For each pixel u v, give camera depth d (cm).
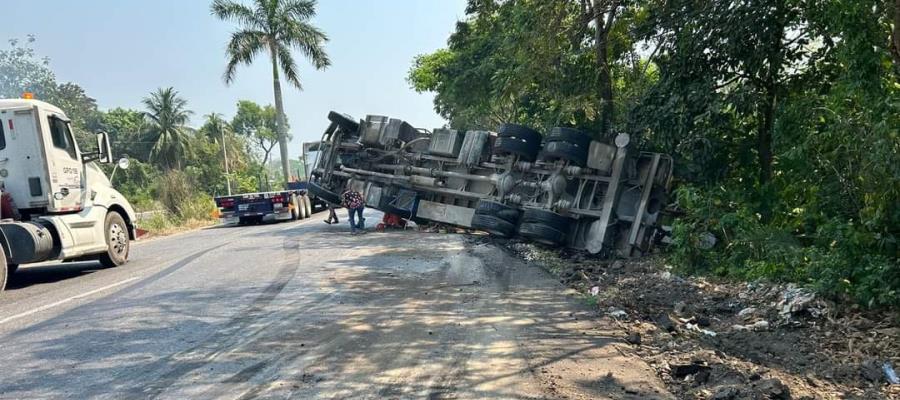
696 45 1049
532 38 1355
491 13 2102
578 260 1102
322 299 769
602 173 1170
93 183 1186
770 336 611
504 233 1237
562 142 1173
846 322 625
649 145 1177
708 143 1041
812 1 898
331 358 533
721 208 966
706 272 898
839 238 709
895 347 559
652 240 1116
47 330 655
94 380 490
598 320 658
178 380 485
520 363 517
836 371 519
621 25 1430
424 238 1441
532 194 1281
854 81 766
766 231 883
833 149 781
